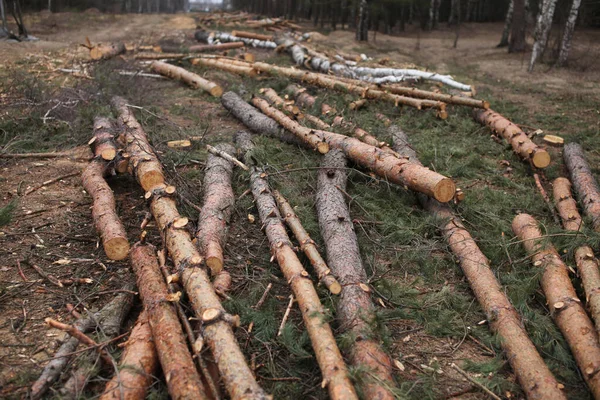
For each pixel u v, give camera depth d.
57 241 5.33
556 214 6.28
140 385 3.37
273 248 4.88
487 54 19.36
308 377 3.80
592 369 3.70
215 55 14.80
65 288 4.59
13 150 7.41
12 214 5.75
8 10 24.06
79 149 7.56
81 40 18.48
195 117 9.73
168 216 5.01
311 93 11.23
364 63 15.21
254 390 3.16
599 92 12.78
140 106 9.73
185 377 3.24
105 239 4.74
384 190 6.53
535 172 7.71
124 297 4.32
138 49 16.41
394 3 25.59
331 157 6.98
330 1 26.56
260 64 12.43
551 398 3.49
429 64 16.73
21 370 3.62
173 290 4.12
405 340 4.30
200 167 7.32
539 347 4.12
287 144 8.21
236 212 5.97
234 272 4.98
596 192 6.46
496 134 9.15
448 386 3.83
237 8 45.06
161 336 3.61
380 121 9.30
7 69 12.12
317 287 4.54
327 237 5.23
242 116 9.38
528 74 15.12
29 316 4.20
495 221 5.99
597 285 4.51
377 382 3.46
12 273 4.75
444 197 5.84
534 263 4.95
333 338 3.73
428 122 9.69
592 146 8.86
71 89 9.99
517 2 18.83
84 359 3.58
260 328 4.13
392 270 5.26
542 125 10.14
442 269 5.33
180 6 57.22
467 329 4.41
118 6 36.47
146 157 6.12
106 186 5.82
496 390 3.76
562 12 18.06
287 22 24.73
